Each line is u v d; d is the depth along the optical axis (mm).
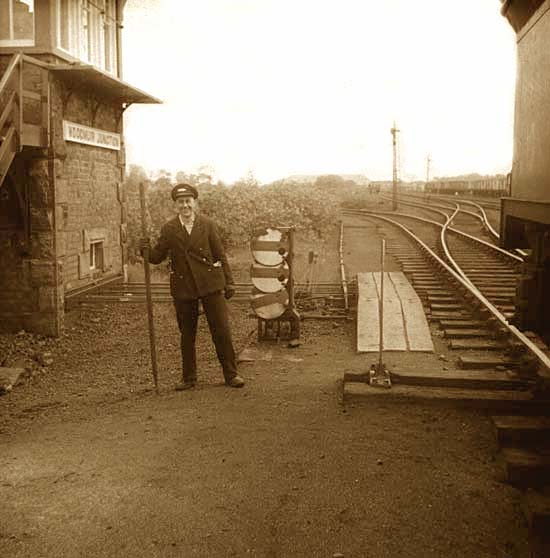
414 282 13086
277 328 9469
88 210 12258
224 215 20656
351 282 13516
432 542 3900
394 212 39438
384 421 5801
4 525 4133
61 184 10812
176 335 10344
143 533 4012
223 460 5035
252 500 4402
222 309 7086
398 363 7602
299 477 4730
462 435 5480
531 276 6883
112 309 11898
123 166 14062
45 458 5230
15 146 9234
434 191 73000
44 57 10500
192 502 4387
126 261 14273
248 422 5852
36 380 8531
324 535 3975
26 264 10602
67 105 11125
